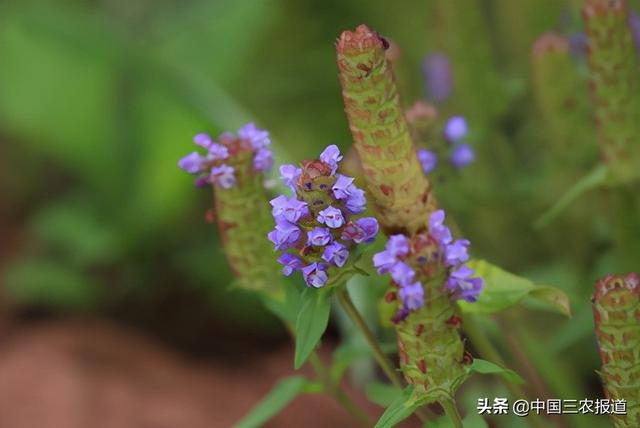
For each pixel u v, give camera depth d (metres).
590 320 0.58
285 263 0.46
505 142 0.68
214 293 0.88
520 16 0.73
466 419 0.48
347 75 0.47
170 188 0.88
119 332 0.85
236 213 0.52
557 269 0.67
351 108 0.47
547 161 0.67
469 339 0.52
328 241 0.45
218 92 0.86
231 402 0.76
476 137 0.66
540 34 0.72
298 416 0.74
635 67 0.55
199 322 0.88
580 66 0.64
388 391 0.56
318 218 0.45
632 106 0.55
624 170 0.56
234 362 0.84
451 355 0.46
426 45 0.80
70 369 0.77
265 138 0.52
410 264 0.44
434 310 0.45
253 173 0.52
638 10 0.68
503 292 0.50
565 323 0.66
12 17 0.95
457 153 0.58
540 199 0.67
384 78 0.47
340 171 0.54
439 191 0.60
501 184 0.67
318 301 0.46
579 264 0.67
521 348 0.57
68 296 0.88
